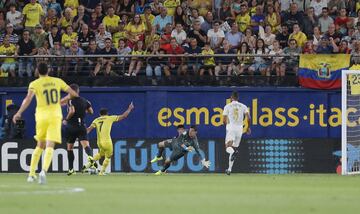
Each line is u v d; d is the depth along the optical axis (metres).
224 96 93.19
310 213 37.78
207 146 88.94
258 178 74.56
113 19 100.81
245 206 41.34
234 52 96.38
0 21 102.06
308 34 99.56
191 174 85.56
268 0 100.44
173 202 43.69
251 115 93.00
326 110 92.50
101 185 60.12
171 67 94.75
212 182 66.25
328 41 96.44
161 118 93.56
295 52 95.88
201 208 40.03
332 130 92.69
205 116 93.25
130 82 94.00
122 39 97.50
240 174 86.06
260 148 89.12
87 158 88.38
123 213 37.25
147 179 71.44
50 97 59.06
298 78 92.69
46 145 59.62
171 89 93.38
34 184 60.56
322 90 92.50
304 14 99.81
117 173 88.06
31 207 40.34
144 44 99.44
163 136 93.50
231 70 93.75
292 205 42.06
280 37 98.81
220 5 102.19
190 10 101.75
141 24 100.06
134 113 94.00
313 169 89.00
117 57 93.81
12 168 89.94
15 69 95.50
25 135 94.12
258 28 99.19
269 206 41.41
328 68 92.25
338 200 45.78
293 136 92.94
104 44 96.62
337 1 101.75
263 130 92.94
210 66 94.44
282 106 92.81
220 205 41.91
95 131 94.56
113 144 89.50
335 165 89.00
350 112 86.19
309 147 89.12
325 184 63.81
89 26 100.50
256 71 93.88
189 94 93.50
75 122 79.31
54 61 95.12
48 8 103.94
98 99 94.19
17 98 94.31
